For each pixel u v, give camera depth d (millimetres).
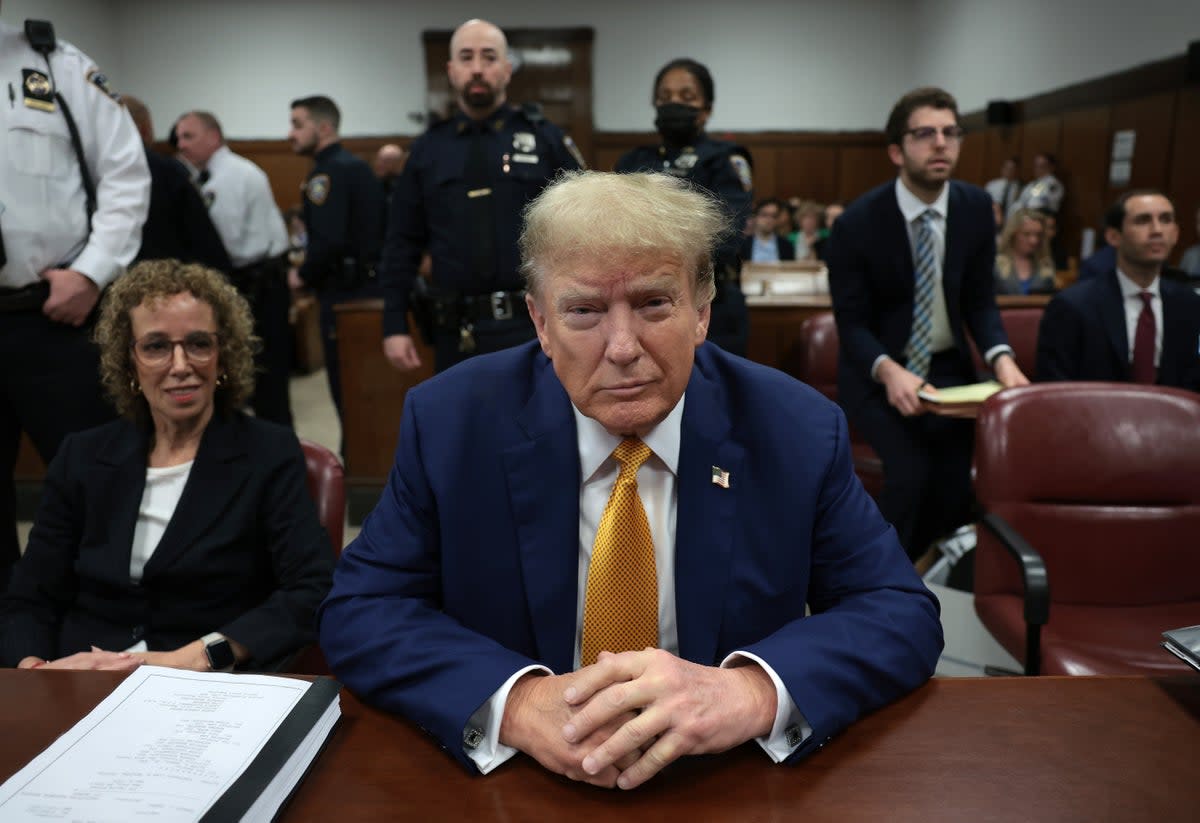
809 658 891
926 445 2633
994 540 1876
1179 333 2676
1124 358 2688
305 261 4375
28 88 2012
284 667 1421
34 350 2088
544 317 919
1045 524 1837
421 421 1058
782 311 3561
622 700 804
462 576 1030
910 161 2516
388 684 919
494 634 1041
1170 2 6152
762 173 11062
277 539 1497
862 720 903
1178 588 1823
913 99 2486
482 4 10414
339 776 823
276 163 10617
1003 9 8664
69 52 2102
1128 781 790
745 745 865
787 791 789
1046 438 1829
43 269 2066
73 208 2092
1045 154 7938
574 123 10664
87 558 1483
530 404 1047
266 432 1549
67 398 2137
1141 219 2596
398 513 1048
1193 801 761
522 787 806
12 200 1997
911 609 991
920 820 741
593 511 1030
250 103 10484
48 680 973
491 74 2523
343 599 1021
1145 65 6457
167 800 733
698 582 1010
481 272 2547
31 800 733
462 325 2602
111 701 896
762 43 10727
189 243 3424
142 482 1501
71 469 1505
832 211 9195
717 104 10891
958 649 2355
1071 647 1655
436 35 10289
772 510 1023
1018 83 8477
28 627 1467
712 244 915
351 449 3910
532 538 1016
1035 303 3752
